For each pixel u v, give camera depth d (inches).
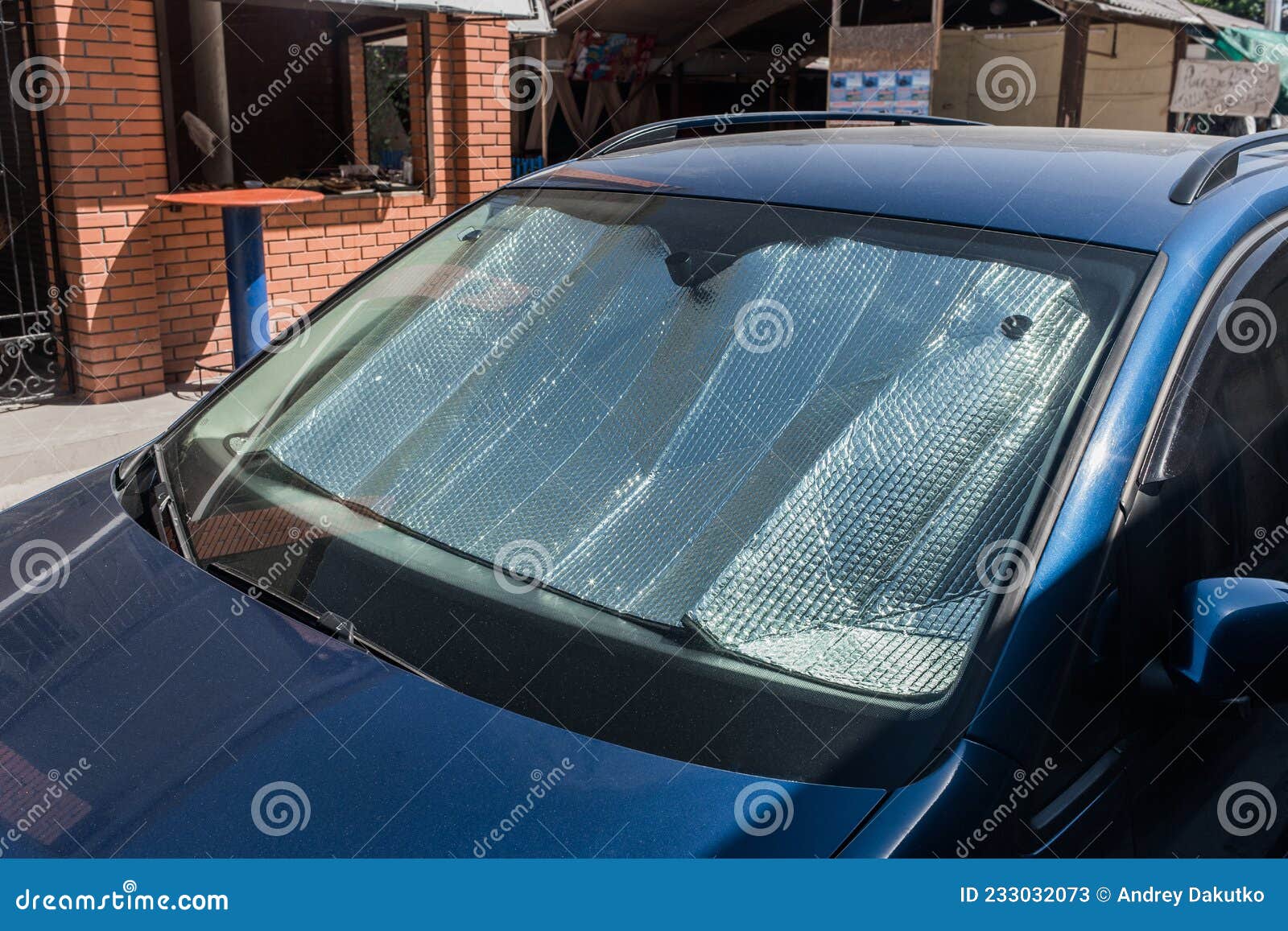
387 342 84.3
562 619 60.2
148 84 247.4
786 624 57.2
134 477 80.4
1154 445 58.7
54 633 63.9
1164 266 62.3
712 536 62.4
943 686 52.3
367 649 60.1
